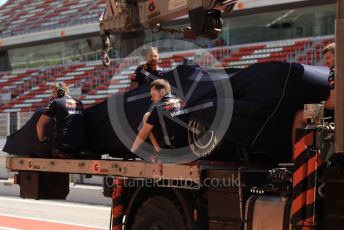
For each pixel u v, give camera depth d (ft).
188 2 27.07
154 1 29.07
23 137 34.78
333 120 22.43
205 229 25.72
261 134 24.88
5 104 146.82
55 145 31.94
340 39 19.81
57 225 49.70
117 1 31.27
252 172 23.81
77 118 32.40
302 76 25.23
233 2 26.43
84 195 67.72
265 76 25.40
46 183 33.73
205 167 25.25
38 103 140.46
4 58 184.75
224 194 24.34
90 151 32.32
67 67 148.87
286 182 22.50
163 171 26.03
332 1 115.96
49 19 174.70
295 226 21.30
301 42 112.78
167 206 26.89
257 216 23.04
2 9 205.57
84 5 171.63
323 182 21.31
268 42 117.39
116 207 29.09
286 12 125.80
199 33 26.68
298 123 24.81
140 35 114.62
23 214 57.36
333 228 20.70
